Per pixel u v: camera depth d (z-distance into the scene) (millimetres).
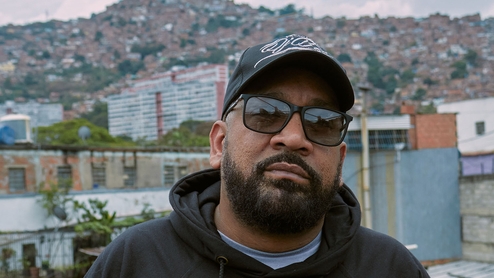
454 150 19797
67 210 19406
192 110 68062
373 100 111938
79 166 20969
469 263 19016
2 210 18469
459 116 37312
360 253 1968
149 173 22516
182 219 1871
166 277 1784
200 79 78562
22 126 21281
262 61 1826
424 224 19469
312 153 1796
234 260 1761
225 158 1855
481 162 29422
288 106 1775
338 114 1842
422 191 19500
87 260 17922
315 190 1760
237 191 1774
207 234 1797
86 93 132750
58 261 17750
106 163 21578
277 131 1759
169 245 1872
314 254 1894
